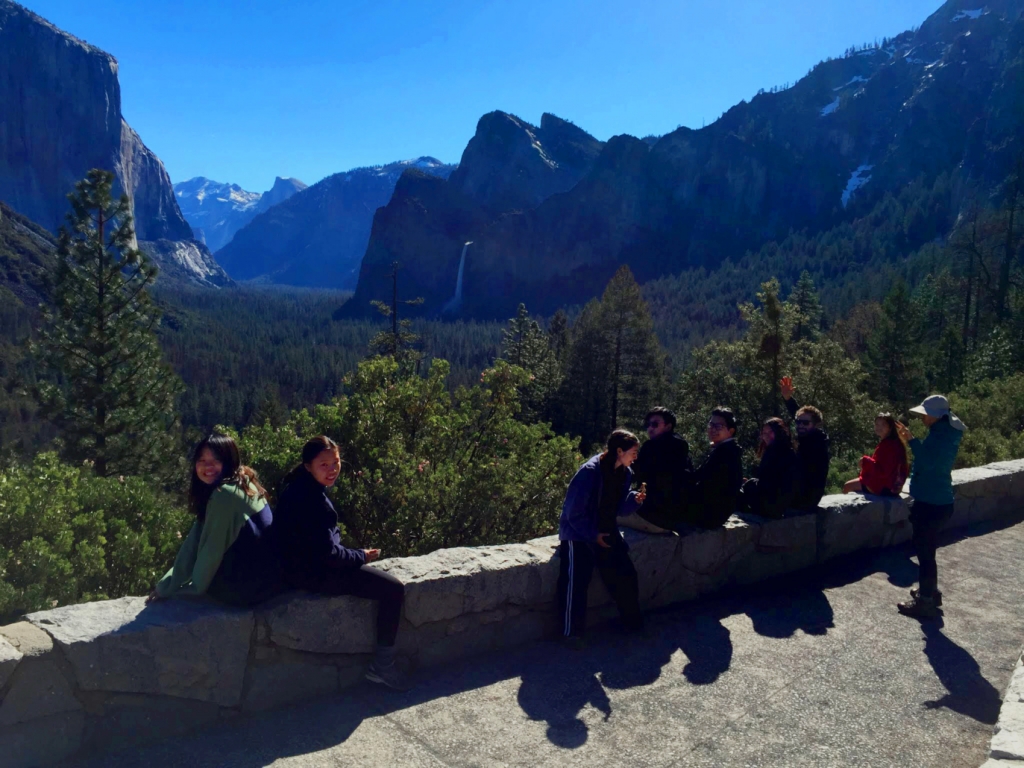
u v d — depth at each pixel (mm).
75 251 19578
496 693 3525
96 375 20203
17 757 2580
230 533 3131
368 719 3213
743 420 28922
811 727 3359
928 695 3730
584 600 4137
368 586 3426
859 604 5047
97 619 2895
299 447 7785
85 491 6324
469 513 7598
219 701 3070
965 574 5781
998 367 25375
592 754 3041
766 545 5484
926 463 4887
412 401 8711
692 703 3539
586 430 51281
